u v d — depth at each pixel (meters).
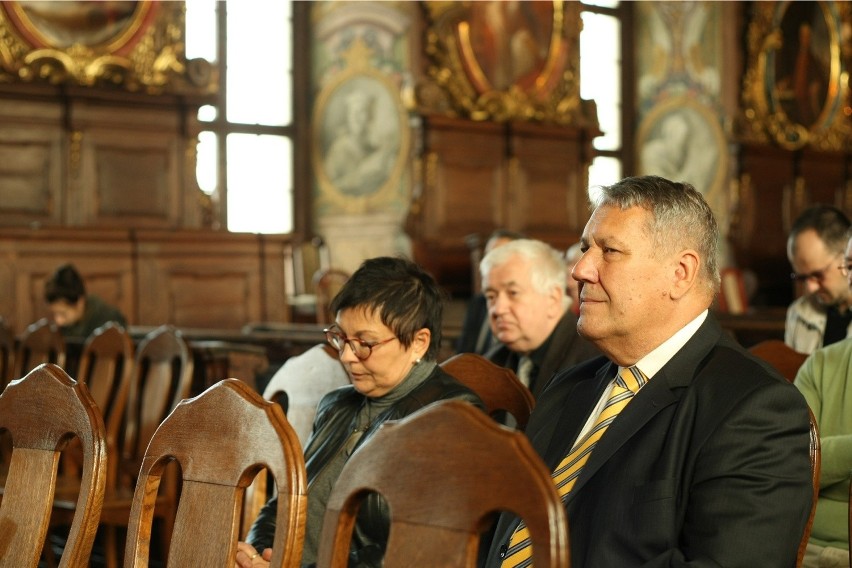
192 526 1.88
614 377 2.40
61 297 6.41
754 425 2.09
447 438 1.54
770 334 6.02
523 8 13.16
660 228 2.22
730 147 15.06
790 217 15.52
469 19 12.77
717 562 1.99
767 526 2.01
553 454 2.41
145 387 4.65
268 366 5.18
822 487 2.87
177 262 9.82
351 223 12.75
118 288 9.53
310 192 13.12
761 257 15.16
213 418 1.90
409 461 1.58
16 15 9.91
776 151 15.40
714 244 2.28
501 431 1.49
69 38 10.17
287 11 13.12
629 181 2.29
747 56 15.27
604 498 2.14
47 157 10.12
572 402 2.47
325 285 11.00
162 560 4.52
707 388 2.16
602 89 15.37
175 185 10.76
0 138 9.90
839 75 15.93
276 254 10.31
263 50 12.97
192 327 9.86
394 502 1.59
